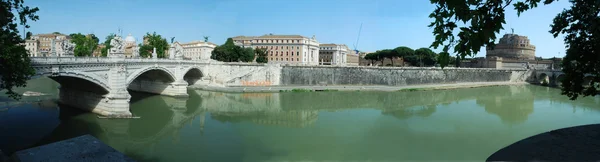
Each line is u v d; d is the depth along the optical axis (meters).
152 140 31.92
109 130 35.41
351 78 84.12
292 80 81.69
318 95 68.06
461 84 95.69
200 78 79.88
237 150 28.86
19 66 20.94
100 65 37.47
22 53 20.89
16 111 42.06
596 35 13.55
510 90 84.50
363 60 170.38
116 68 40.34
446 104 57.62
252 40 139.75
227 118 43.38
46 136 31.75
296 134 34.75
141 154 27.70
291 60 136.50
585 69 15.27
